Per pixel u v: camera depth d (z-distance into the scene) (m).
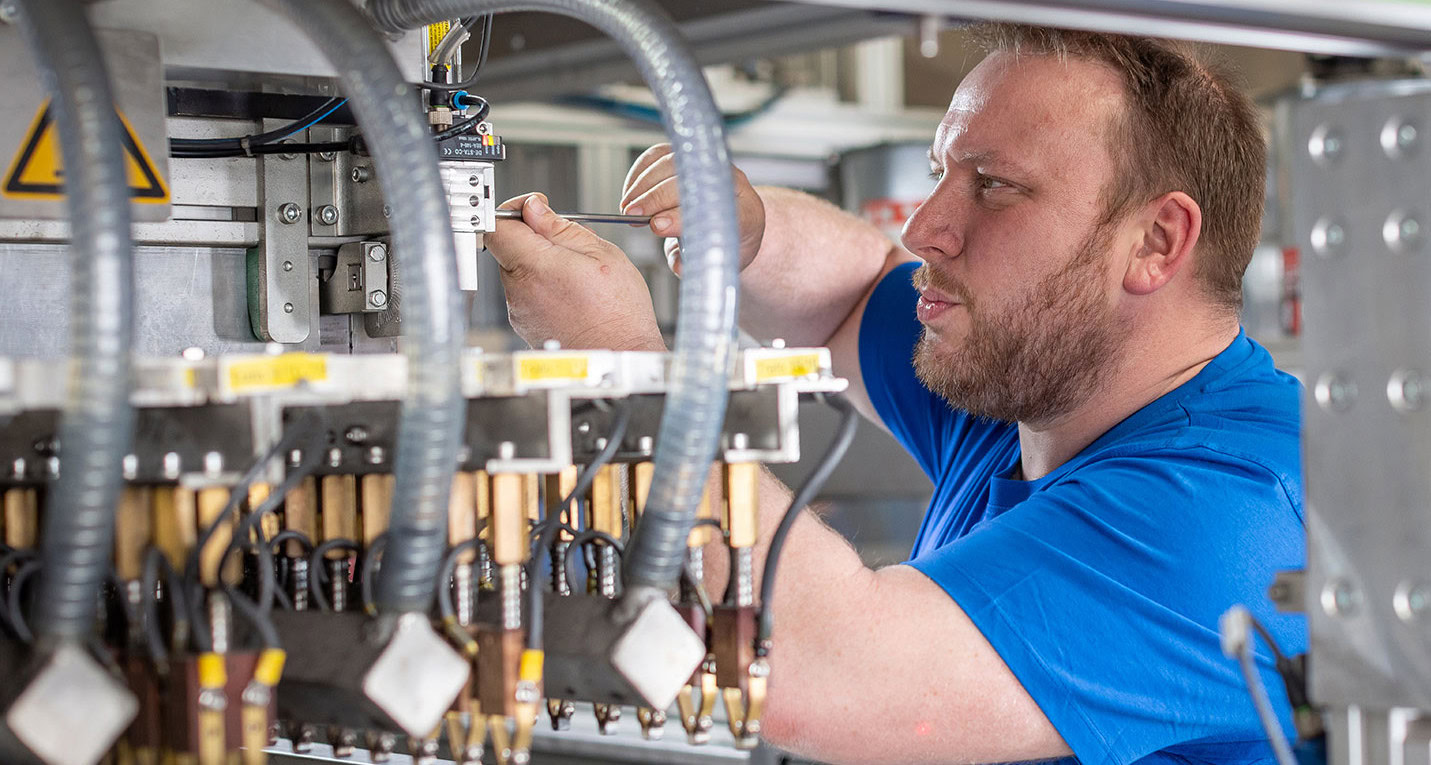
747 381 0.89
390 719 0.82
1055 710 1.19
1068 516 1.28
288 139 1.25
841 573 1.17
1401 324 0.82
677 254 1.75
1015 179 1.52
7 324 1.10
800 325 2.06
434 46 1.28
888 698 1.15
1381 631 0.83
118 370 0.63
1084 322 1.52
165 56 0.98
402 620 0.77
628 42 0.79
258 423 0.77
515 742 0.85
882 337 1.99
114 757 0.83
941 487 1.87
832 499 3.04
